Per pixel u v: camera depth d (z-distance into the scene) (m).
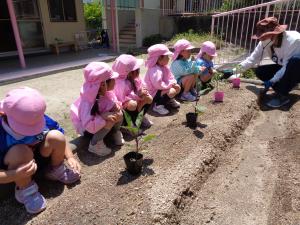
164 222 2.00
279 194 2.45
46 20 10.04
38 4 9.75
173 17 13.16
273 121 3.88
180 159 2.69
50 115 4.32
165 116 4.00
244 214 2.27
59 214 2.03
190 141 3.02
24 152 2.12
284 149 3.12
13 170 2.06
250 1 10.69
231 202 2.39
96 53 10.31
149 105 3.57
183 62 4.43
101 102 2.96
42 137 2.33
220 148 3.07
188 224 2.15
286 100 4.29
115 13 10.30
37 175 2.61
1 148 2.14
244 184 2.62
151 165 2.59
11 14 7.15
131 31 13.13
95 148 2.98
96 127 2.82
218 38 10.41
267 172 2.78
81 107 2.93
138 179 2.39
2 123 2.15
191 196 2.40
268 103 4.36
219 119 3.57
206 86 4.82
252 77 5.43
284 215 2.22
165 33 13.52
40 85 6.18
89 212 2.03
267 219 2.21
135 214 2.01
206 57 4.71
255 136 3.48
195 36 11.32
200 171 2.61
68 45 10.62
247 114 3.86
